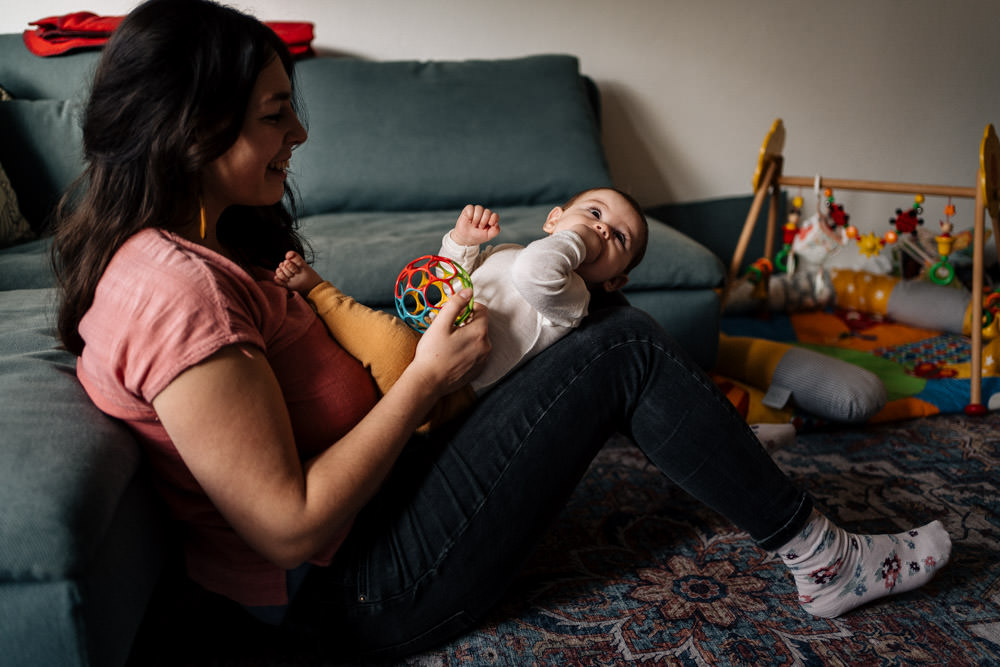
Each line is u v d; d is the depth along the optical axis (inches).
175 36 31.8
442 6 114.8
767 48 123.5
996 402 81.4
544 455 40.2
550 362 41.2
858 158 131.4
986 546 56.6
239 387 31.3
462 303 36.6
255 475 31.7
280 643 47.0
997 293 85.3
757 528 44.9
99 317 32.8
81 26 98.8
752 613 49.6
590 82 117.3
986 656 45.2
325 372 37.1
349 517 35.5
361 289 74.2
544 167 104.1
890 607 49.9
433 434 43.3
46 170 90.0
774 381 80.4
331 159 100.3
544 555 56.7
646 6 119.0
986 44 128.3
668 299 82.9
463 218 46.1
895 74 128.0
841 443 75.4
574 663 45.3
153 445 35.5
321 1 111.5
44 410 34.9
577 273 45.7
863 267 118.4
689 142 126.6
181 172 33.3
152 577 37.2
